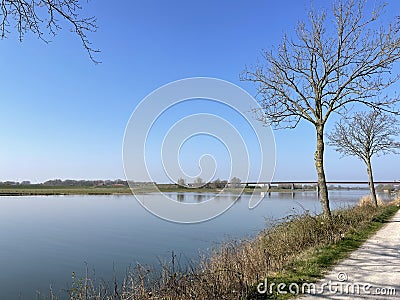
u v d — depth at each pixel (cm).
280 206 2628
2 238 1736
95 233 1861
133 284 686
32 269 1170
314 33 1277
